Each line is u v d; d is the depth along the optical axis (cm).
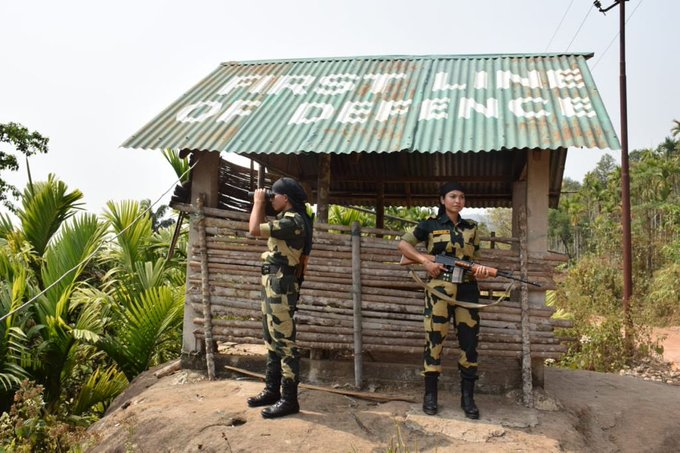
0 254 724
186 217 605
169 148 523
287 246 434
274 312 433
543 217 502
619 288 1884
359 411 453
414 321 516
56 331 673
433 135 498
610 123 488
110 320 766
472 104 552
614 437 485
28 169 859
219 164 588
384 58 701
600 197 4572
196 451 399
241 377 554
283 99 611
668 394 596
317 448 388
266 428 414
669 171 3672
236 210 634
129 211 863
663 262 2227
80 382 746
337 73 668
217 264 547
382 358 594
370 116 551
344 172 854
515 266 505
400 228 1163
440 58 687
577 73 603
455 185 453
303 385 511
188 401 482
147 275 793
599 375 679
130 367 737
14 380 631
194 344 568
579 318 1040
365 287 521
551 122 500
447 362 529
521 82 592
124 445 433
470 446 403
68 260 720
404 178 830
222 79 682
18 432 496
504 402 494
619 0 1228
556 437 428
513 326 502
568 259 498
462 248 450
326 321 525
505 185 867
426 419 439
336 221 1130
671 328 1523
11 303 641
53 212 847
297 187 443
